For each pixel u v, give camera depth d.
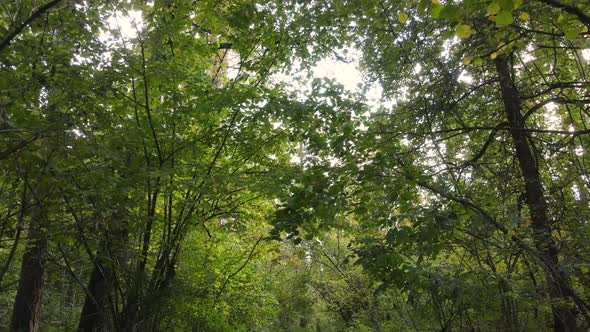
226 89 6.79
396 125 5.96
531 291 4.74
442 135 6.46
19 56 4.50
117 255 5.80
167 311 7.92
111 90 5.11
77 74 4.62
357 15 6.25
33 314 8.34
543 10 4.69
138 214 5.75
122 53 5.43
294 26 6.98
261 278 12.63
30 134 3.81
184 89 6.73
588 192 5.65
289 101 5.95
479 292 4.53
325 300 16.02
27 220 4.89
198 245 9.38
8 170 4.17
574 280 4.98
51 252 6.50
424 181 4.68
